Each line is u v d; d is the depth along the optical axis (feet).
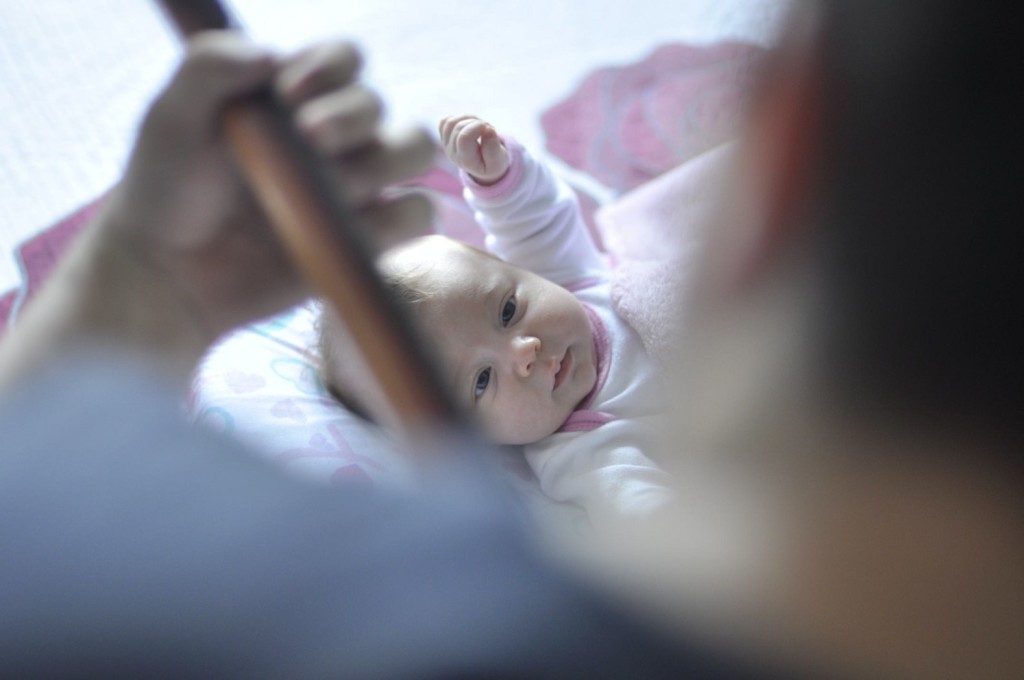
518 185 3.53
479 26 5.29
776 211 0.64
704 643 0.77
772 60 0.66
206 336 1.33
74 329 1.19
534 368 3.25
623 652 0.81
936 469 0.63
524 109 4.86
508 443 3.35
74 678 0.86
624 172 4.49
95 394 1.07
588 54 5.08
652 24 5.20
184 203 1.20
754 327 0.67
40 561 0.92
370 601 0.89
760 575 0.73
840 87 0.61
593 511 3.06
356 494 0.98
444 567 0.90
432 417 1.04
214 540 0.92
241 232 1.26
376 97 1.20
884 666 0.71
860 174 0.60
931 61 0.57
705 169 0.78
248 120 1.08
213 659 0.86
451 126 3.49
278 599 0.89
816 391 0.65
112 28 5.18
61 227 4.21
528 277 3.39
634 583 0.83
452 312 3.26
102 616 0.88
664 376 3.18
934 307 0.60
